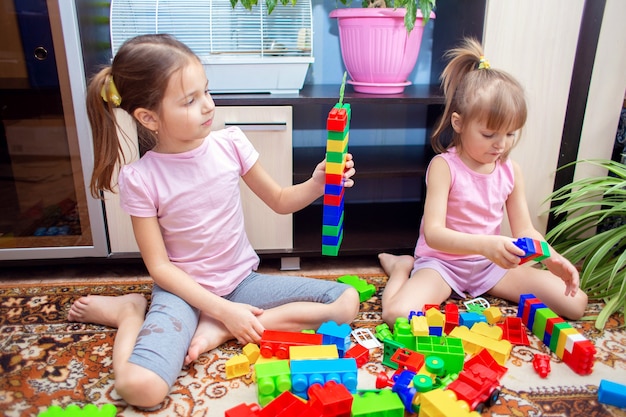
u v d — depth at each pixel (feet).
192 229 3.58
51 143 4.32
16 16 3.95
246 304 3.56
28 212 4.52
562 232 4.81
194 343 3.31
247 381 3.16
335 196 3.21
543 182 4.77
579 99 4.55
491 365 3.11
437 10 5.41
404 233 5.12
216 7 4.41
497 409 2.89
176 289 3.42
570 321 3.86
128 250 4.55
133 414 2.86
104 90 3.35
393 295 3.95
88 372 3.21
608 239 4.24
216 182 3.61
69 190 4.45
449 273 4.12
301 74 4.43
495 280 4.16
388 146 5.82
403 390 2.84
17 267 4.76
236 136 3.88
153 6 4.37
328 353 3.11
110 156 3.51
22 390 3.03
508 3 4.25
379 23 4.36
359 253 4.74
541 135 4.63
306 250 4.66
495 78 3.70
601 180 4.56
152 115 3.32
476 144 3.76
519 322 3.59
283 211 4.02
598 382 3.14
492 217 4.15
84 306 3.73
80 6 4.02
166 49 3.21
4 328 3.69
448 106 4.11
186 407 2.92
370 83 4.71
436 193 3.96
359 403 2.75
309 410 2.59
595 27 4.36
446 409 2.58
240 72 4.37
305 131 5.74
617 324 3.81
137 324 3.42
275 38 4.47
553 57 4.42
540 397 3.00
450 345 3.20
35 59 4.06
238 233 3.83
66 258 4.47
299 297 3.70
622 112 4.80
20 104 4.21
